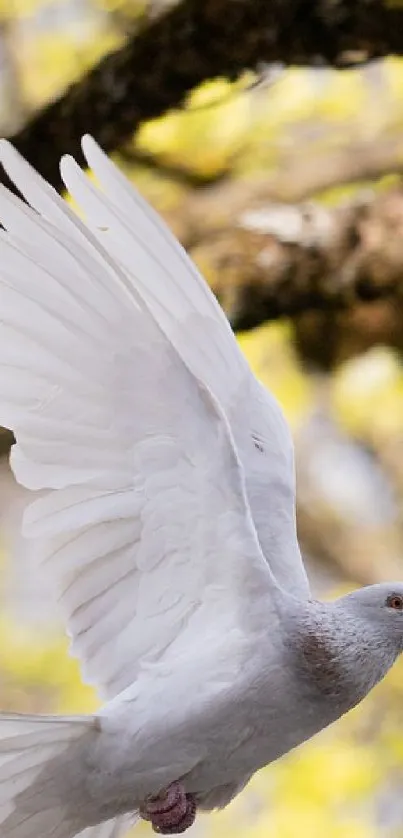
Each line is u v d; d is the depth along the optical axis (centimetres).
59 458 700
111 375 700
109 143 750
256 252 765
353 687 703
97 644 703
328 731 754
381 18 743
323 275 765
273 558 707
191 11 743
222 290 765
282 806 749
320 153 770
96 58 761
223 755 702
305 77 767
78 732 700
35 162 749
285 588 705
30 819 701
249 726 702
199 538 701
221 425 699
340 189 776
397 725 755
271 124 768
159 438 700
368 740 754
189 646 703
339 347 779
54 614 761
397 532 779
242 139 768
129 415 700
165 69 745
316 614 703
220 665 701
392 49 745
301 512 779
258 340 778
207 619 703
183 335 709
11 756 698
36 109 754
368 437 780
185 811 702
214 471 700
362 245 765
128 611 703
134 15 759
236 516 700
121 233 704
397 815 750
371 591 705
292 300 766
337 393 779
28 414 700
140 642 703
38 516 701
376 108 770
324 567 779
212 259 766
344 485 779
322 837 748
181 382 699
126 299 698
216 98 762
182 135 767
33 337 699
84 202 702
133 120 748
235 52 745
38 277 698
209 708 700
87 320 699
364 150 770
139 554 702
